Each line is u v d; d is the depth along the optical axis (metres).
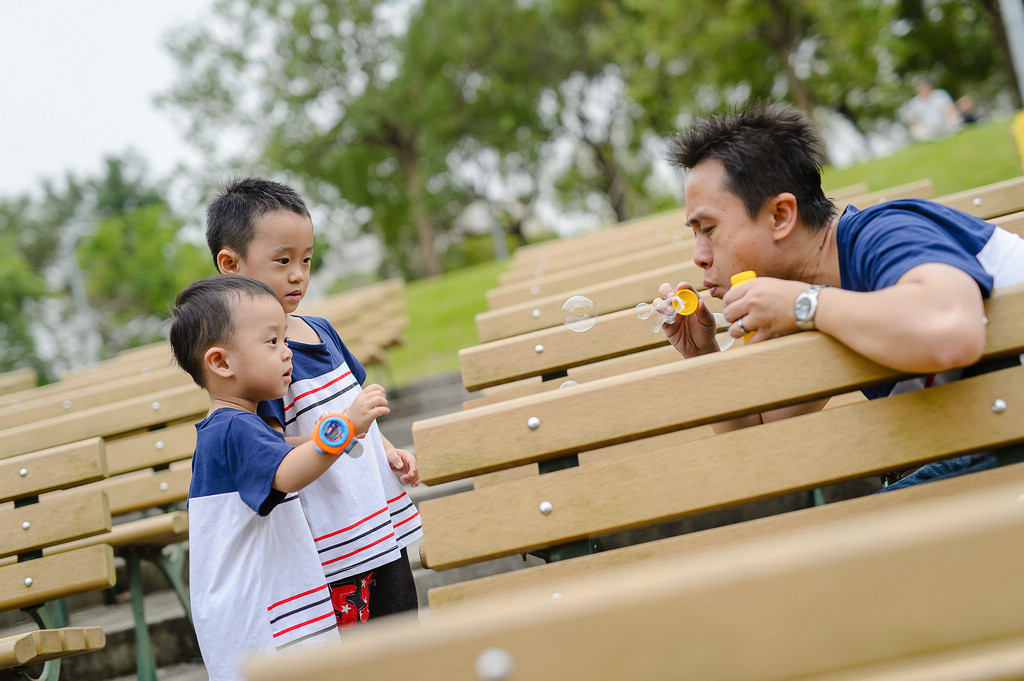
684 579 0.83
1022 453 1.40
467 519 1.41
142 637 2.62
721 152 1.62
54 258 44.56
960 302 1.29
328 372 2.07
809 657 0.82
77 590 2.16
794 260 1.62
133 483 2.98
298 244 2.08
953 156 7.38
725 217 1.62
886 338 1.30
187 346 1.82
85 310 33.47
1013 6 6.92
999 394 1.37
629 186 32.88
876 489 2.93
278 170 27.92
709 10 19.89
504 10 28.55
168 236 33.78
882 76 23.47
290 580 1.77
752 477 1.39
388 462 2.16
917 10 22.53
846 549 0.83
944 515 0.83
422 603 3.01
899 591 0.82
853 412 1.39
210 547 1.74
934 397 1.38
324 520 1.92
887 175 7.60
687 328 1.88
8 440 2.89
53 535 2.16
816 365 1.39
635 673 0.83
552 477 1.42
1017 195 2.53
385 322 5.94
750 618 0.83
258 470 1.68
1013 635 0.81
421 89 27.98
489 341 2.65
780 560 0.83
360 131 27.67
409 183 30.14
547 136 31.08
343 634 1.91
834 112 25.86
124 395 3.57
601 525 1.40
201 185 27.97
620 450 2.34
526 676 0.83
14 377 5.24
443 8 27.78
